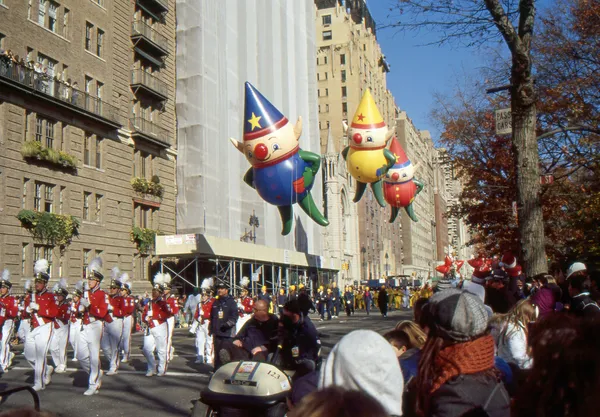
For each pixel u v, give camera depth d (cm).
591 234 2217
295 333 692
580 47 1891
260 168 1570
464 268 12019
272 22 4900
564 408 266
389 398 274
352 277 8062
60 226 2881
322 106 9725
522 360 538
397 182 2069
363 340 282
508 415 301
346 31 9762
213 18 4125
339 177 7844
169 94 3994
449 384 306
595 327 277
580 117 1875
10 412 197
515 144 1082
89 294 1162
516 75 1063
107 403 1032
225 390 588
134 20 3734
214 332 1170
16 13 2802
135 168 3647
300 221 5375
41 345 1196
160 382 1263
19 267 2678
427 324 343
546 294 783
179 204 3916
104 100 3406
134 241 3553
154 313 1366
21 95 2759
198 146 3909
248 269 4344
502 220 2709
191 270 3797
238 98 4406
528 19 1048
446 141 2714
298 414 212
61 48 3081
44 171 2886
